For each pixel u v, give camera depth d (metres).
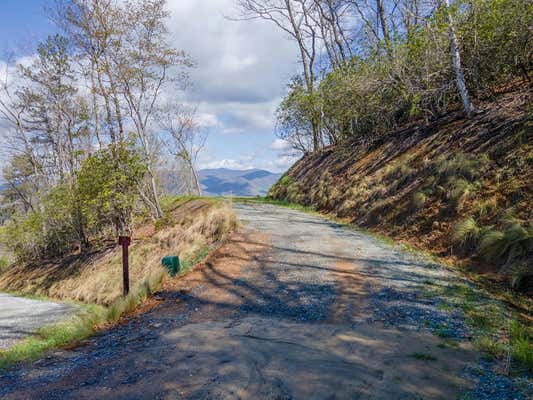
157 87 18.84
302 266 9.16
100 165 18.58
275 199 28.62
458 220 9.85
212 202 19.14
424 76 15.65
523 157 9.64
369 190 15.68
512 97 13.27
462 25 13.95
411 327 5.43
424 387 3.81
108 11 17.19
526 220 8.03
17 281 26.91
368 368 4.29
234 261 10.12
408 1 17.75
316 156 28.48
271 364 4.56
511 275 7.07
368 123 24.22
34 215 26.88
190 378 4.36
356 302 6.66
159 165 29.23
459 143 12.91
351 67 20.61
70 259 23.36
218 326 6.21
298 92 28.98
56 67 24.19
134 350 5.53
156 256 14.99
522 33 12.13
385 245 10.69
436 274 7.88
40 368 5.33
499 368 4.12
